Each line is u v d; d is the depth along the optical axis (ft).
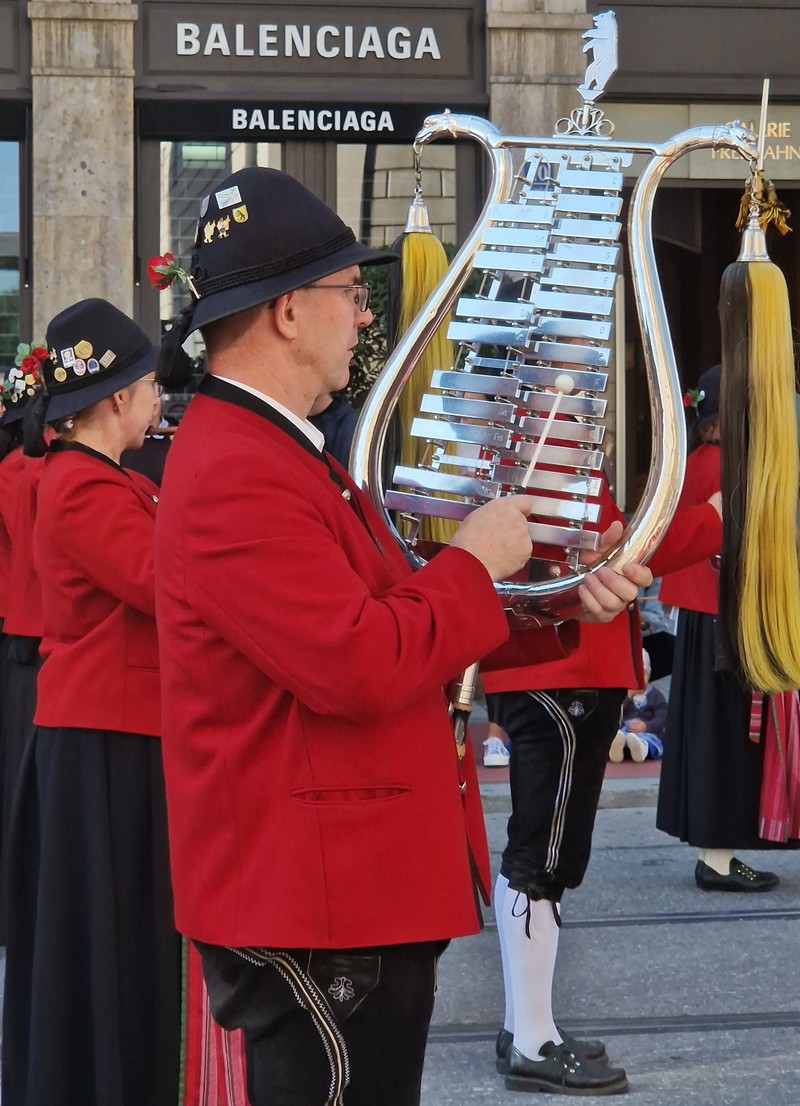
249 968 7.53
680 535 12.44
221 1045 11.36
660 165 8.92
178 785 7.65
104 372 11.94
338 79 36.29
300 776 7.27
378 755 7.34
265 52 35.94
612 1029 15.23
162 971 11.43
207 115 35.81
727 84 37.81
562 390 8.39
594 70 9.30
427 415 8.90
